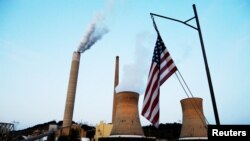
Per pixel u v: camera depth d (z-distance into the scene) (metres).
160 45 8.77
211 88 6.37
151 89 8.20
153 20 8.83
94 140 65.31
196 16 7.59
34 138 58.59
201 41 7.19
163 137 92.88
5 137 44.25
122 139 52.22
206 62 6.81
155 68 8.42
